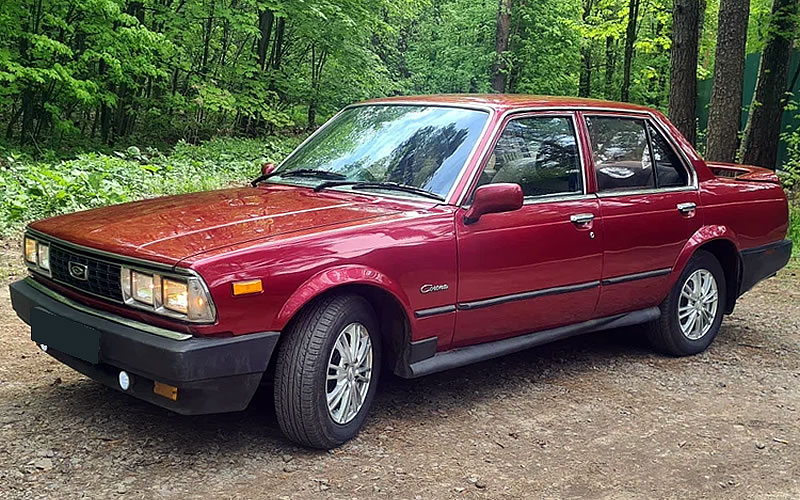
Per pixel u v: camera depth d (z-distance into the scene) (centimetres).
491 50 2414
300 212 379
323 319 344
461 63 2438
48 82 1445
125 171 1056
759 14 1619
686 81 1164
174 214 375
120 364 325
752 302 734
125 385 332
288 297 330
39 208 859
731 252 559
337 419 358
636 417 424
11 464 326
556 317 453
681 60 1163
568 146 460
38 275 388
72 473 321
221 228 349
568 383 476
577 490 333
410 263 371
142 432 365
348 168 440
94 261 343
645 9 2245
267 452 352
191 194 441
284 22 2027
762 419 430
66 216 403
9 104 1541
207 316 310
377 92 2148
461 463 353
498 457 362
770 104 1472
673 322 530
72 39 1492
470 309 402
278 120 1889
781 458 378
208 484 318
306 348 339
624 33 2258
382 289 363
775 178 602
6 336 500
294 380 338
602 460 365
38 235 385
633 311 507
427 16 2861
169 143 1892
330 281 340
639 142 506
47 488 308
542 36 2434
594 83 2830
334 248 346
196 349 307
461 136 425
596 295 468
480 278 402
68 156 1495
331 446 356
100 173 998
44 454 336
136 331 321
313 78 2061
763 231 576
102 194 929
